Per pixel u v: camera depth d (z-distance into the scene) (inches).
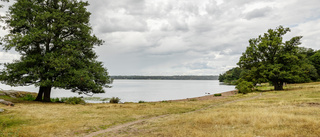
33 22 851.4
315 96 865.5
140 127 426.6
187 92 2586.1
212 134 308.7
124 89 3420.3
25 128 418.6
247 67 1777.8
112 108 782.5
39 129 412.5
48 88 985.5
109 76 1057.5
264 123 370.6
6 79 825.5
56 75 899.4
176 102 1077.8
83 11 999.6
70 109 717.9
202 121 430.6
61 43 906.1
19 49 860.6
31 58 830.5
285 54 1518.2
